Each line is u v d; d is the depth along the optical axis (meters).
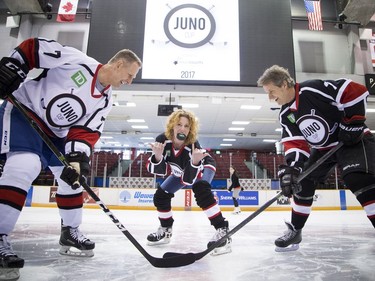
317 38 8.37
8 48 7.89
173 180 2.15
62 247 1.69
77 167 1.30
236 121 10.79
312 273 1.35
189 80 6.36
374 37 8.57
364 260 1.64
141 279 1.23
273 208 8.56
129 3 6.52
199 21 6.52
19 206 1.24
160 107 7.34
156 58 6.39
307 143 1.88
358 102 1.55
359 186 1.45
